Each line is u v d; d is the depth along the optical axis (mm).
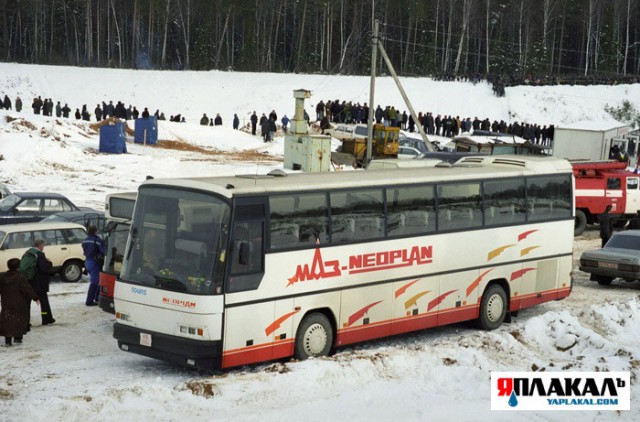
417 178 16688
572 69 116312
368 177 16031
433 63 106062
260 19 106688
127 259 14109
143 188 14117
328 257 15000
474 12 107312
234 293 13500
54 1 108375
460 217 17562
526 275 19125
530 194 19141
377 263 15891
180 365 14688
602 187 33219
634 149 56938
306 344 14797
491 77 87250
